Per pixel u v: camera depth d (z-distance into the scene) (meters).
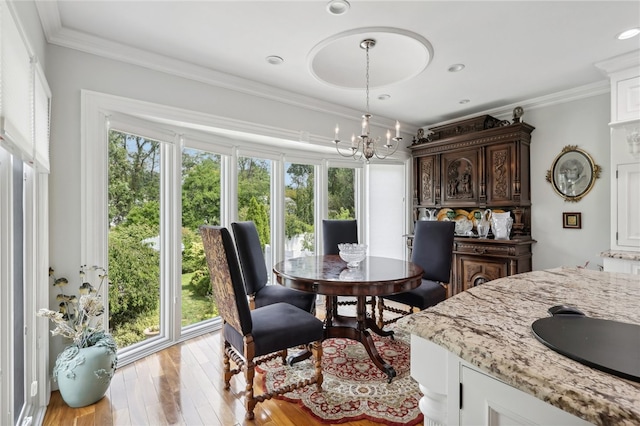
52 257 2.13
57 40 2.13
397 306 3.97
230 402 1.97
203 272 3.22
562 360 0.64
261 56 2.54
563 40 2.32
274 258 3.87
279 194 3.86
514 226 3.65
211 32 2.20
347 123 3.97
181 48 2.42
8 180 1.46
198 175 3.17
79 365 1.89
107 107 2.33
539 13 1.99
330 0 1.87
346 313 3.73
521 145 3.55
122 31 2.18
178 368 2.40
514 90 3.28
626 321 0.85
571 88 3.24
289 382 2.20
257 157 3.64
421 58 2.57
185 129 2.95
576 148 3.35
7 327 1.45
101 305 2.05
